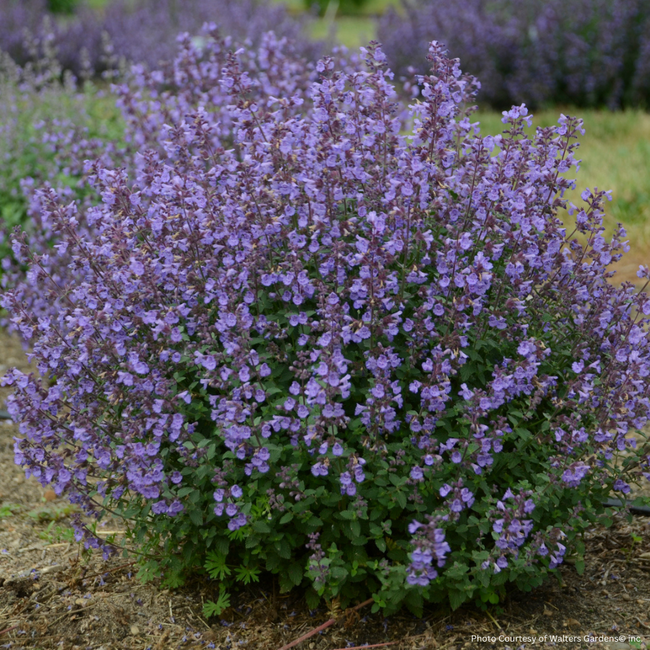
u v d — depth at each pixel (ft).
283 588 10.41
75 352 10.73
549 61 41.75
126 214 11.23
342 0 89.04
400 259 11.21
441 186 10.69
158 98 19.35
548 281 11.22
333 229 10.57
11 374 10.18
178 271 10.67
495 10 45.83
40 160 23.26
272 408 10.07
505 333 10.71
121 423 10.39
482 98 41.75
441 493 9.38
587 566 12.17
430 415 10.22
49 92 27.27
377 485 10.01
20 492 15.25
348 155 10.71
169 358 10.51
